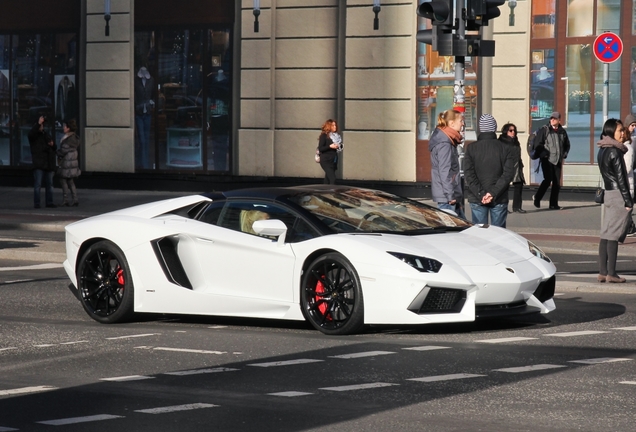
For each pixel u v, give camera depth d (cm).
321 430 791
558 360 1052
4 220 2775
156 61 3591
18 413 859
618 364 1028
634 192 2267
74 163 3147
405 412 843
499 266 1205
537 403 868
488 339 1177
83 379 992
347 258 1195
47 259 2039
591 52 3031
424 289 1160
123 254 1334
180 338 1216
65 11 3706
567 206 2967
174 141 3584
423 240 1233
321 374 998
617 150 1589
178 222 1323
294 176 3412
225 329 1281
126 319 1347
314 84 3369
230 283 1283
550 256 2092
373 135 3294
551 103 3080
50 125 3762
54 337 1236
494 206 1672
